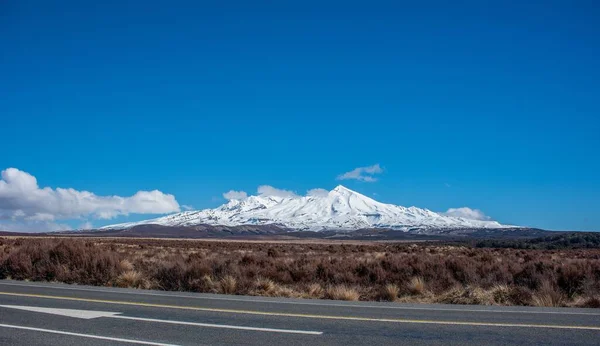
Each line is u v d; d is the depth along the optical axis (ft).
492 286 59.52
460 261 76.28
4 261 71.31
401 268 71.97
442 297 54.08
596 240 309.22
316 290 57.47
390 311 42.93
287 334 33.14
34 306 43.09
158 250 152.97
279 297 52.31
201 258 86.28
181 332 33.40
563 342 31.58
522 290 54.49
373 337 32.53
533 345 30.78
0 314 39.22
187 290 58.75
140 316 38.96
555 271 65.98
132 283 61.00
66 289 55.36
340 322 37.35
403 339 32.07
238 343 30.60
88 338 31.37
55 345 29.55
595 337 32.99
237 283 58.29
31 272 67.56
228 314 40.32
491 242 313.73
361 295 56.85
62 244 74.59
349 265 75.36
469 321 38.24
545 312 43.47
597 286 58.65
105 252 72.90
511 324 37.09
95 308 42.45
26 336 31.78
